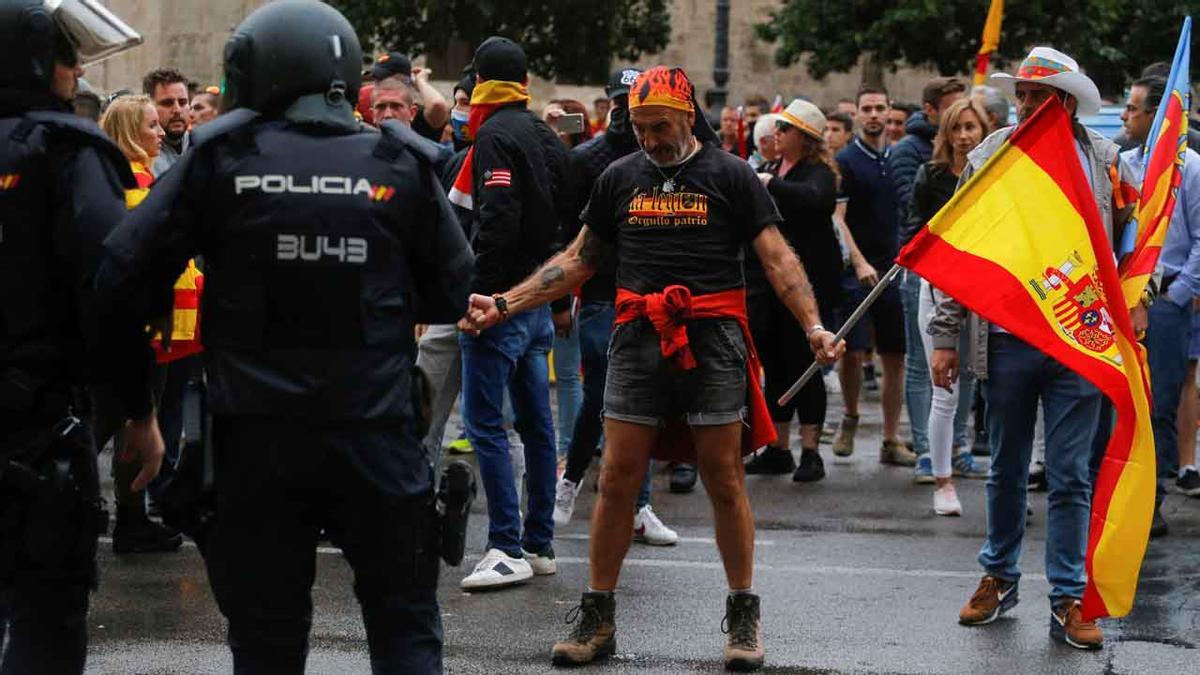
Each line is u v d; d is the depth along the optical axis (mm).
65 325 4102
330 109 3953
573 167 7500
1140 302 6410
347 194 3871
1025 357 5957
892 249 9805
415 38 20625
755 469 9555
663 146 5488
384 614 4031
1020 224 5738
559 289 5730
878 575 6984
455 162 7555
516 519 6738
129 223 3822
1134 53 20266
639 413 5547
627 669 5559
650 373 5520
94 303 3891
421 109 9297
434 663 4055
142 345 4035
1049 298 5684
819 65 21344
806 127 9070
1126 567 5645
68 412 4109
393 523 3965
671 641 5902
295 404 3824
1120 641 5961
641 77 5512
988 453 10062
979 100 8258
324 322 3844
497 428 6672
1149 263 6137
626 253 5590
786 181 9109
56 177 4035
